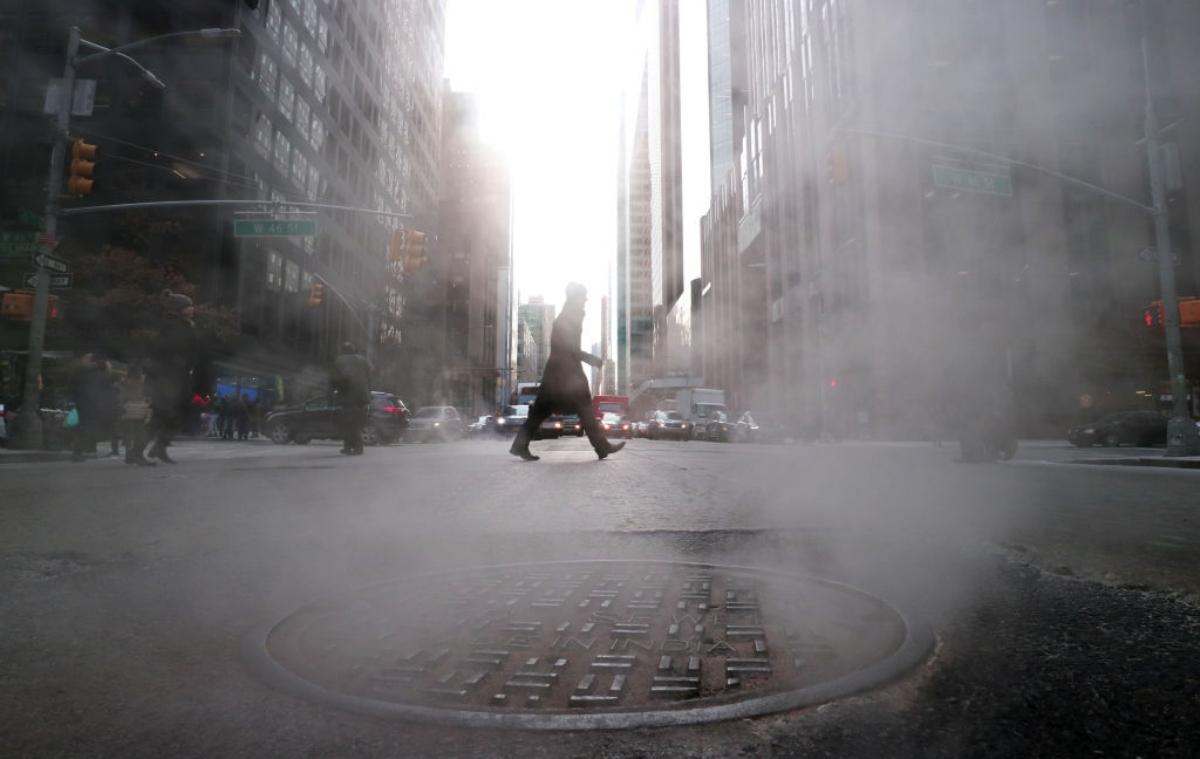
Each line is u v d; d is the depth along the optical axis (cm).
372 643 136
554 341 693
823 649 129
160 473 554
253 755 92
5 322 1694
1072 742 94
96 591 183
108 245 1678
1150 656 127
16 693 114
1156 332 877
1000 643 135
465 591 178
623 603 164
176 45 1484
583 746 93
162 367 684
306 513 323
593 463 680
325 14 2900
